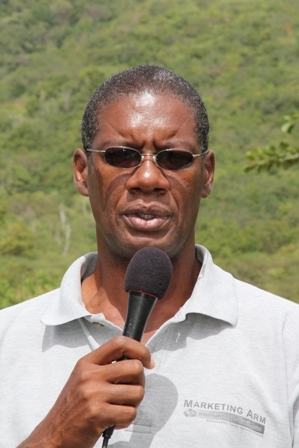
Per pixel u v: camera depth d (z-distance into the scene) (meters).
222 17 141.12
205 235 88.62
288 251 86.06
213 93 120.44
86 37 151.75
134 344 2.72
